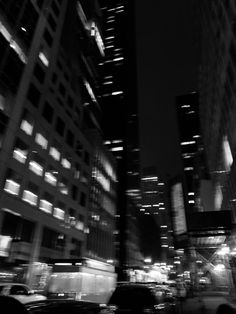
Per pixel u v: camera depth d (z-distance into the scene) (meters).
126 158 131.50
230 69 40.34
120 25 175.50
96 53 97.31
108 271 25.73
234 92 39.91
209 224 38.00
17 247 34.56
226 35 39.94
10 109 35.97
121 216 118.00
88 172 62.94
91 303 6.20
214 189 73.56
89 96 82.25
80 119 65.06
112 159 87.38
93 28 96.81
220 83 47.75
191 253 46.03
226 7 38.22
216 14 44.44
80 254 54.34
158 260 189.00
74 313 5.43
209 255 46.66
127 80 154.62
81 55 79.88
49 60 48.88
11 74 37.09
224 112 47.62
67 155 52.66
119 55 163.62
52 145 46.97
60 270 20.48
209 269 47.50
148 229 197.00
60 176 48.69
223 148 52.88
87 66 84.56
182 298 16.09
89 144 66.12
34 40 43.97
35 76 44.19
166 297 10.59
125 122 140.62
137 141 159.62
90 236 62.31
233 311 5.77
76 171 56.50
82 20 84.62
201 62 68.81
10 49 37.50
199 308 17.38
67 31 65.19
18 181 36.41
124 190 124.44
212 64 53.03
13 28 38.78
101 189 73.38
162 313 8.71
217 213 38.44
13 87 37.19
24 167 37.81
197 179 163.88
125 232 114.19
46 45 48.38
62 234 47.91
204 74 65.81
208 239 41.09
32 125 41.06
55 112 49.44
